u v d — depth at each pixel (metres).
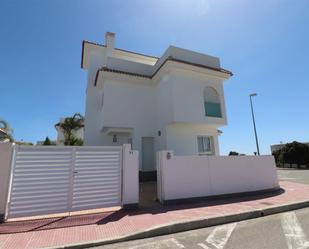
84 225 5.20
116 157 6.92
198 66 12.98
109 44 17.30
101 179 6.57
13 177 5.62
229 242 4.18
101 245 4.22
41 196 5.80
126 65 14.85
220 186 8.45
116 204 6.61
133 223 5.32
